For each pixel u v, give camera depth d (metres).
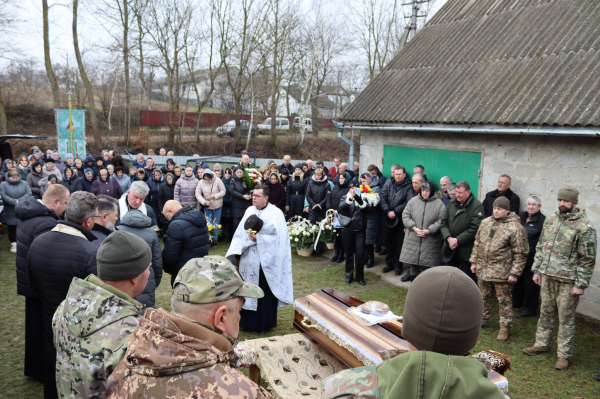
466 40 8.16
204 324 1.48
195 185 8.51
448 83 7.33
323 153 28.31
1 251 7.77
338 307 3.50
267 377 2.98
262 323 4.60
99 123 25.31
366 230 6.98
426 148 7.39
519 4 8.06
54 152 10.88
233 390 1.29
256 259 4.57
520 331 4.95
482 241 4.83
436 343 1.16
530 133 5.47
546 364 4.20
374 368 1.19
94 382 1.74
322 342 3.29
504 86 6.38
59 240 2.72
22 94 24.70
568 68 5.93
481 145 6.50
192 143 24.88
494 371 2.55
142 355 1.28
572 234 4.05
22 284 3.35
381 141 8.36
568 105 5.31
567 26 6.70
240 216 8.32
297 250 7.93
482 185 6.52
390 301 5.78
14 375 3.68
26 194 7.68
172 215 4.08
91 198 2.85
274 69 24.77
